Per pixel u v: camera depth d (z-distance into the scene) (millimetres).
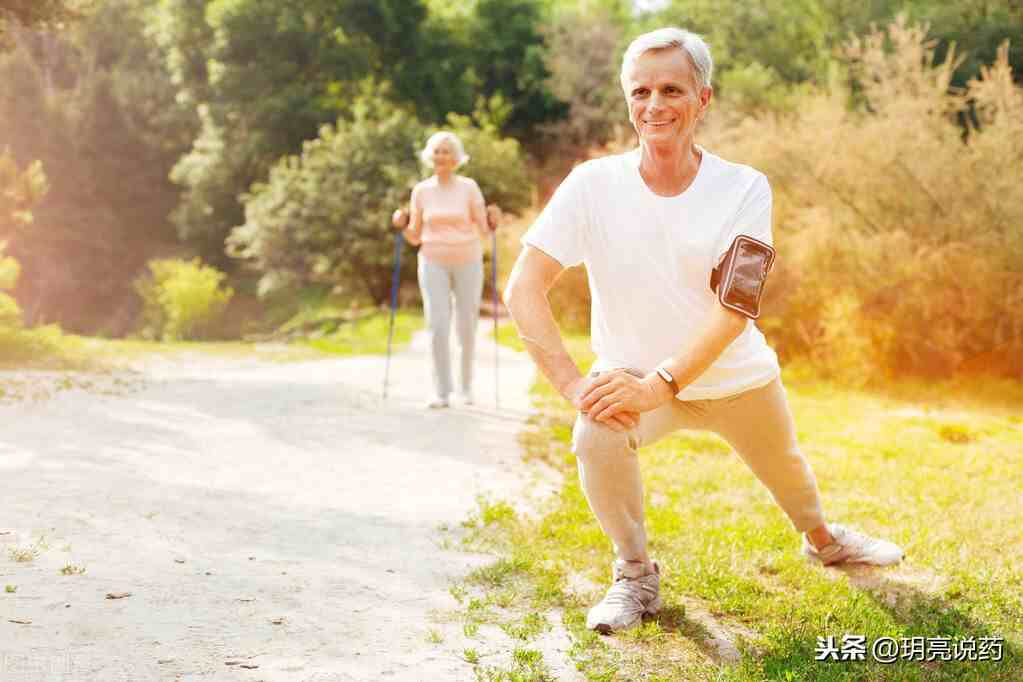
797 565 3584
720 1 34875
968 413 7953
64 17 12758
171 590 3045
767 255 2773
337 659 2604
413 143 30547
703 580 3398
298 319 31047
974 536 4031
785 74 31109
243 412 6887
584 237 2932
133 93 44125
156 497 4273
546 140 47750
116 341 13812
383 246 29609
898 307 9695
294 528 3934
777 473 3402
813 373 10039
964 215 9805
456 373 10484
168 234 44375
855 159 10414
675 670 2668
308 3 39562
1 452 5016
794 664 2670
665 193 2859
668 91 2766
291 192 31156
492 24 50281
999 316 9648
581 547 3816
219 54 39094
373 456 5523
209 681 2395
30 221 11820
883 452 5879
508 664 2652
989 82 10094
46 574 3098
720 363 2977
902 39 10711
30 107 41938
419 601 3133
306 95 38031
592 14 47719
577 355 12203
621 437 2836
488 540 3844
